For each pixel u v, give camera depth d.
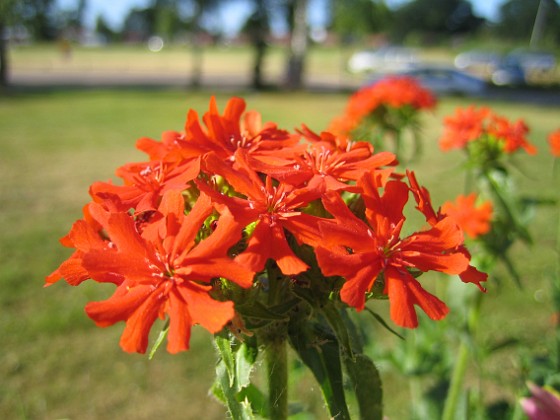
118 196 1.19
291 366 1.75
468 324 2.36
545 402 1.06
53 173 7.47
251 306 1.07
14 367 3.44
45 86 18.77
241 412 1.11
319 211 1.20
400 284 1.03
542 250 5.10
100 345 3.66
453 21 51.91
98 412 3.13
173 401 3.22
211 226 1.13
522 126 2.71
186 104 14.88
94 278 1.07
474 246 2.63
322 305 1.11
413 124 3.54
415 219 5.02
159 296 1.00
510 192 2.59
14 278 4.36
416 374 2.61
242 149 1.21
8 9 17.52
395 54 28.06
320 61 38.50
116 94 16.80
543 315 3.94
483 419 2.35
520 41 24.62
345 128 3.31
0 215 5.77
